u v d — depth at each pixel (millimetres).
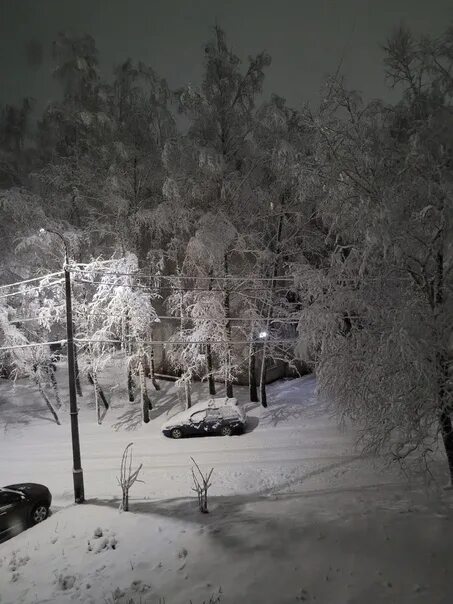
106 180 23141
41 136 28047
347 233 14609
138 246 25281
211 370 25984
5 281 25297
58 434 22719
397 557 9023
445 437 12852
